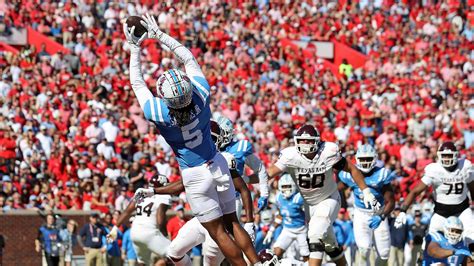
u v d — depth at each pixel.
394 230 54.31
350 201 57.72
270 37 96.12
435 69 96.62
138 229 46.25
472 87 96.50
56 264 56.16
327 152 36.22
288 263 35.41
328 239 37.62
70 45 86.62
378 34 104.81
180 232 33.62
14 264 58.31
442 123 86.00
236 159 35.94
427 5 108.81
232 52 90.62
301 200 49.09
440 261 40.59
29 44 80.44
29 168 63.66
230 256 27.34
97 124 68.88
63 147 64.69
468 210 43.38
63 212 58.31
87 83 76.50
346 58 101.75
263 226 55.72
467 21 106.81
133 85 26.78
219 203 27.59
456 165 42.91
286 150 36.72
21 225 58.72
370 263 48.75
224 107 80.00
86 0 90.44
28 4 88.19
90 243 54.88
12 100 70.62
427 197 65.81
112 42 86.31
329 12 105.62
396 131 81.75
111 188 61.97
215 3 98.25
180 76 25.67
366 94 88.56
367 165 42.44
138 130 72.75
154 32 26.80
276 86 86.38
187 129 26.38
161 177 43.53
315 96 86.62
